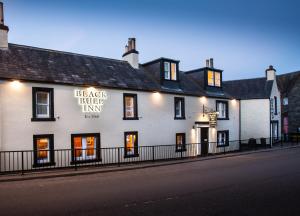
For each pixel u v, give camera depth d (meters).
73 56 17.33
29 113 13.20
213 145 21.69
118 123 16.27
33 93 13.36
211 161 16.34
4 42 14.59
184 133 19.80
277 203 7.53
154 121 18.03
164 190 8.95
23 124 13.00
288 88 34.62
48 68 14.86
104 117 15.71
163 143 18.41
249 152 20.78
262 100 28.05
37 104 13.77
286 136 30.94
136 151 16.95
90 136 15.18
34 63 14.71
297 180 10.46
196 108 20.84
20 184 9.89
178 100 19.91
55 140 13.88
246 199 7.91
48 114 13.98
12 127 12.71
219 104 23.27
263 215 6.58
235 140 22.59
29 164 13.09
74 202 7.59
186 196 8.22
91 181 10.45
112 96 16.12
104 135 15.64
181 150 17.70
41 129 13.51
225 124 23.28
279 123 30.19
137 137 17.06
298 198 8.02
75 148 14.10
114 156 15.94
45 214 6.61
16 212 6.76
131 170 13.19
